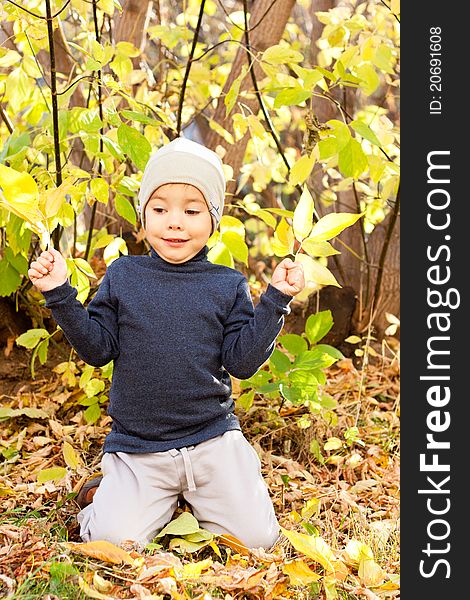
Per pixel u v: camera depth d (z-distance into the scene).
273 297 2.10
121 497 2.13
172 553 2.11
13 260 2.84
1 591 1.80
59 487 2.45
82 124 2.53
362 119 3.43
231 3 5.11
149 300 2.17
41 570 1.88
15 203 2.07
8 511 2.27
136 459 2.18
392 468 2.71
